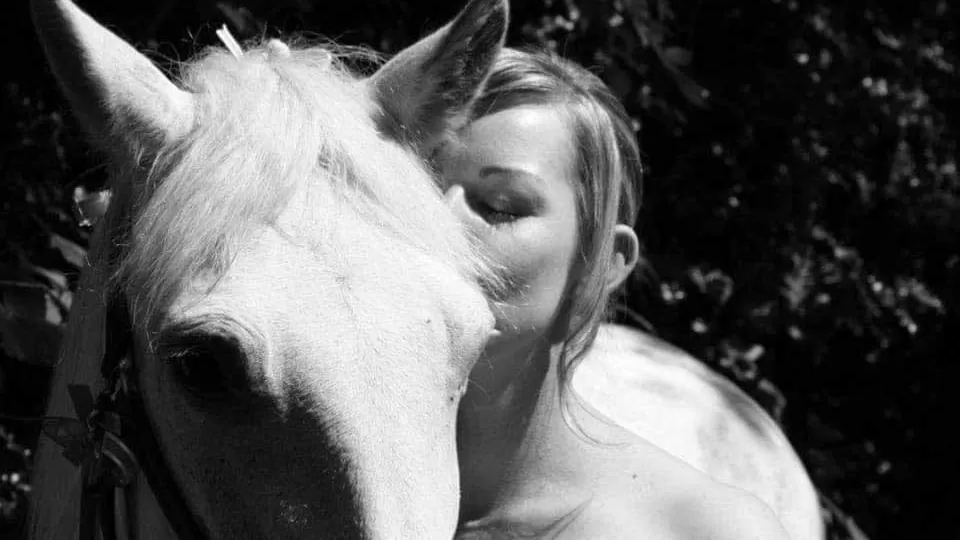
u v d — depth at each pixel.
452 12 3.29
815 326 3.95
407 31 3.30
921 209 4.15
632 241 1.90
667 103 3.67
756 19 3.86
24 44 2.94
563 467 1.78
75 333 1.52
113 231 1.36
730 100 3.87
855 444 4.18
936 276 4.27
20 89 2.91
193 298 1.20
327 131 1.32
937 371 4.21
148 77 1.36
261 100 1.32
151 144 1.33
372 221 1.28
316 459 1.19
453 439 1.29
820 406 4.15
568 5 3.29
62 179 2.70
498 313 1.62
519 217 1.65
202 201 1.24
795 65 3.89
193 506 1.29
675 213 3.77
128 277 1.31
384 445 1.18
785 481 2.60
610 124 1.75
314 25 3.19
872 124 4.08
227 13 2.77
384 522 1.17
